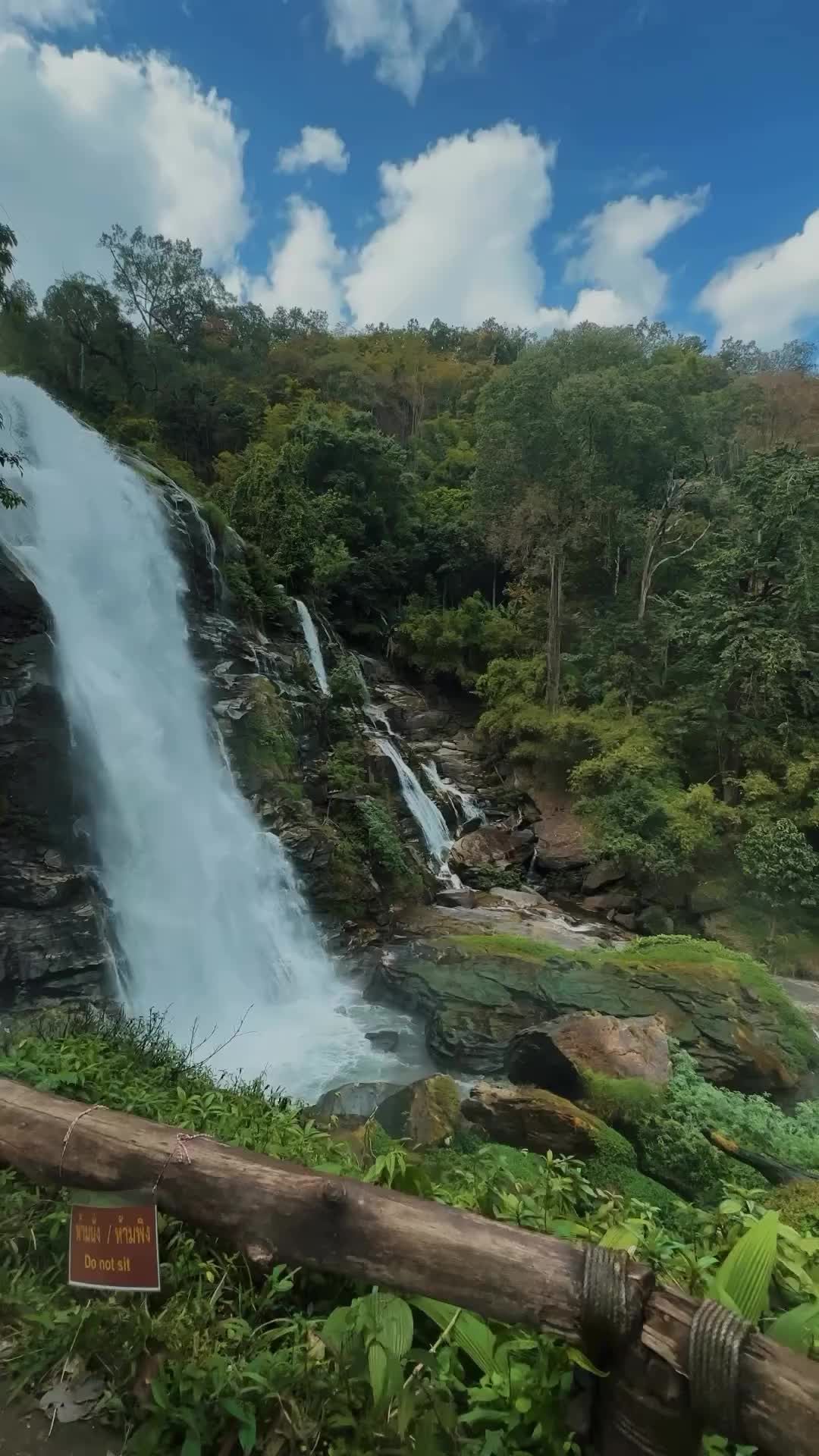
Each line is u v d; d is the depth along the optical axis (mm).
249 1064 10906
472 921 16953
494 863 21047
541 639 28266
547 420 25047
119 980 10922
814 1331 1998
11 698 11164
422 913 17344
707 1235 2719
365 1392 2176
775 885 17703
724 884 18828
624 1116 7977
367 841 17875
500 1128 7965
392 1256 1978
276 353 47281
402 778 21250
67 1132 2414
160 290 40656
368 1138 4523
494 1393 2035
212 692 16844
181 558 18031
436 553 32906
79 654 13570
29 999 9875
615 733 22250
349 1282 2660
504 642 28703
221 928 13258
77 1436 2186
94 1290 2594
